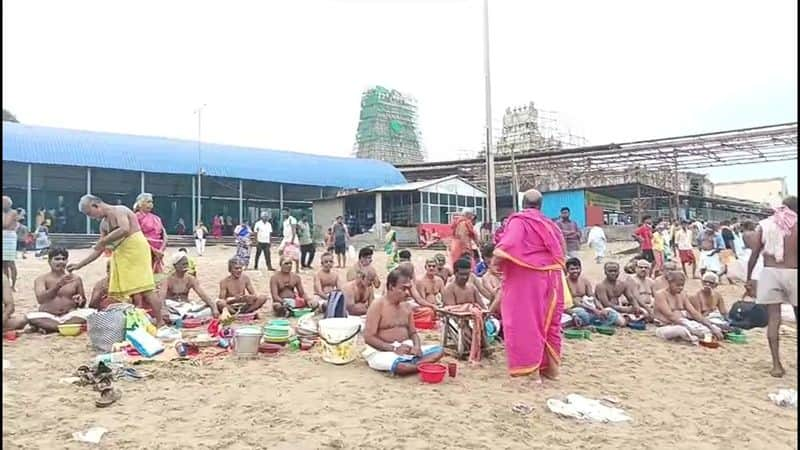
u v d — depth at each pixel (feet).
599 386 19.38
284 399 17.02
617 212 136.05
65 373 19.26
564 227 45.32
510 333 19.44
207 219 122.72
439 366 19.52
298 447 13.64
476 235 36.73
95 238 95.96
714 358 23.61
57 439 13.79
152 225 30.50
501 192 131.44
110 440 13.80
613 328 28.68
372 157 230.27
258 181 122.42
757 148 99.40
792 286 20.70
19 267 53.06
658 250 52.95
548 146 164.25
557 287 19.77
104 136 110.83
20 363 20.31
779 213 21.06
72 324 24.88
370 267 29.55
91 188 109.91
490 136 56.39
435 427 15.07
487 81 56.85
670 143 100.68
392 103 237.45
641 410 17.06
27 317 25.21
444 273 33.86
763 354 24.35
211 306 28.66
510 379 19.63
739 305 29.19
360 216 114.83
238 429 14.65
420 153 238.89
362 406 16.55
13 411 15.56
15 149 95.71
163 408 16.08
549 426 15.47
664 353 24.31
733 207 167.43
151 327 23.56
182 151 114.73
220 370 19.93
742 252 55.67
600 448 14.11
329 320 21.47
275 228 128.57
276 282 31.50
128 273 25.20
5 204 33.47
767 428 15.85
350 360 21.09
